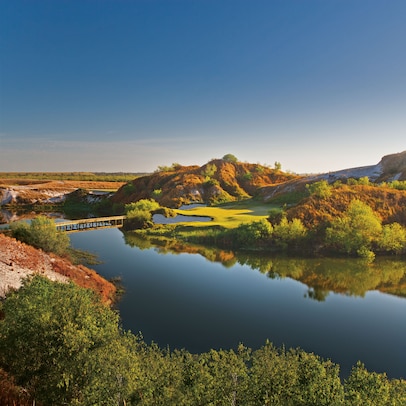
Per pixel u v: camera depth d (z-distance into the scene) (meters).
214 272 43.44
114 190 161.50
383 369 22.48
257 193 119.88
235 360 13.35
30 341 11.69
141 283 38.50
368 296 35.72
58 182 172.25
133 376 10.81
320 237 57.12
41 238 41.97
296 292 36.72
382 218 61.72
